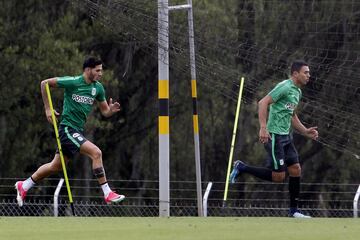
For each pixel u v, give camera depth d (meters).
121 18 56.62
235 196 92.56
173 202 80.75
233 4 82.69
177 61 61.09
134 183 96.50
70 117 37.72
